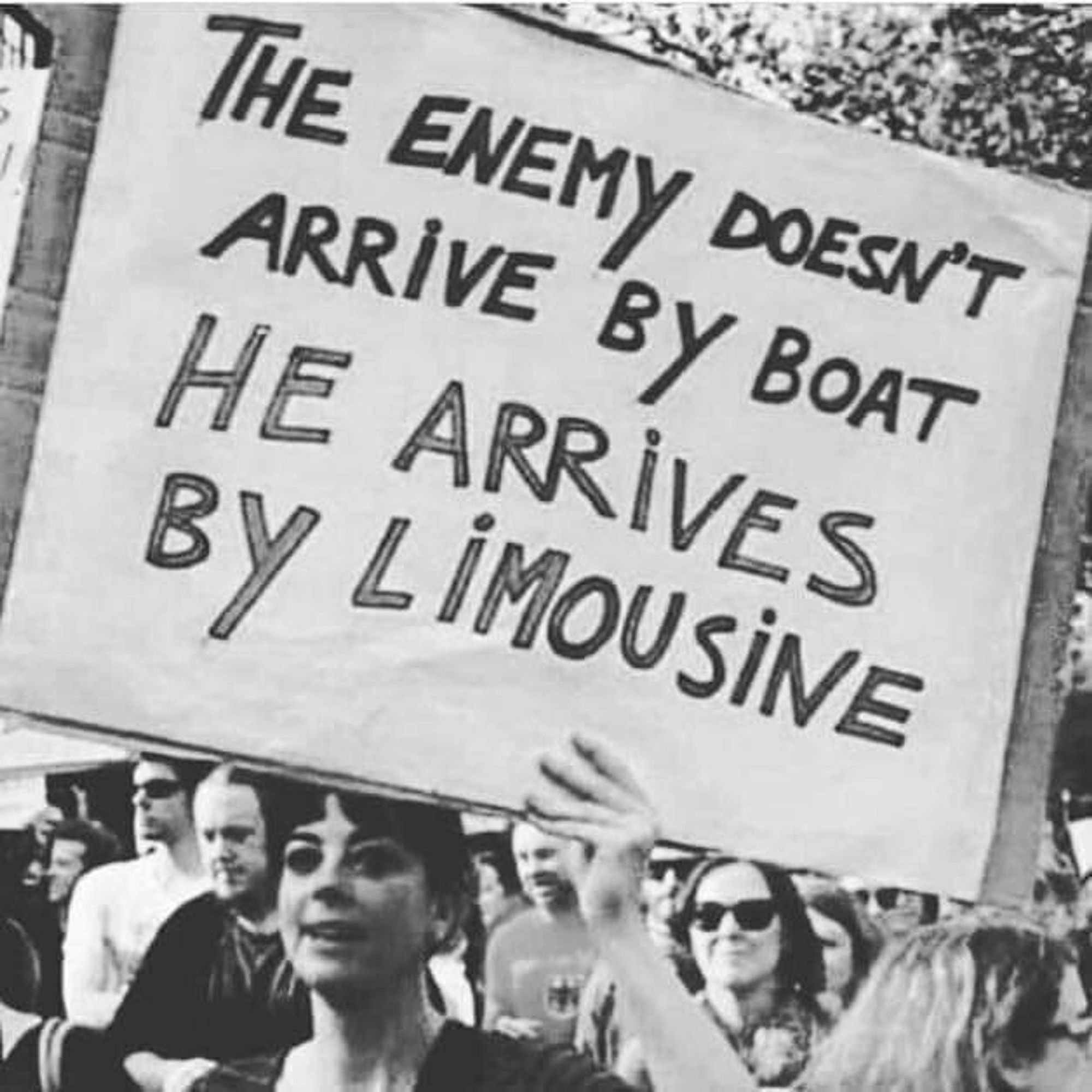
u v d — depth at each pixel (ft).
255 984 18.81
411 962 18.37
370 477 12.89
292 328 12.87
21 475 12.52
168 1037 18.95
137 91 12.77
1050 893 21.68
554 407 13.15
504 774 13.00
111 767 19.53
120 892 19.48
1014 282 13.91
